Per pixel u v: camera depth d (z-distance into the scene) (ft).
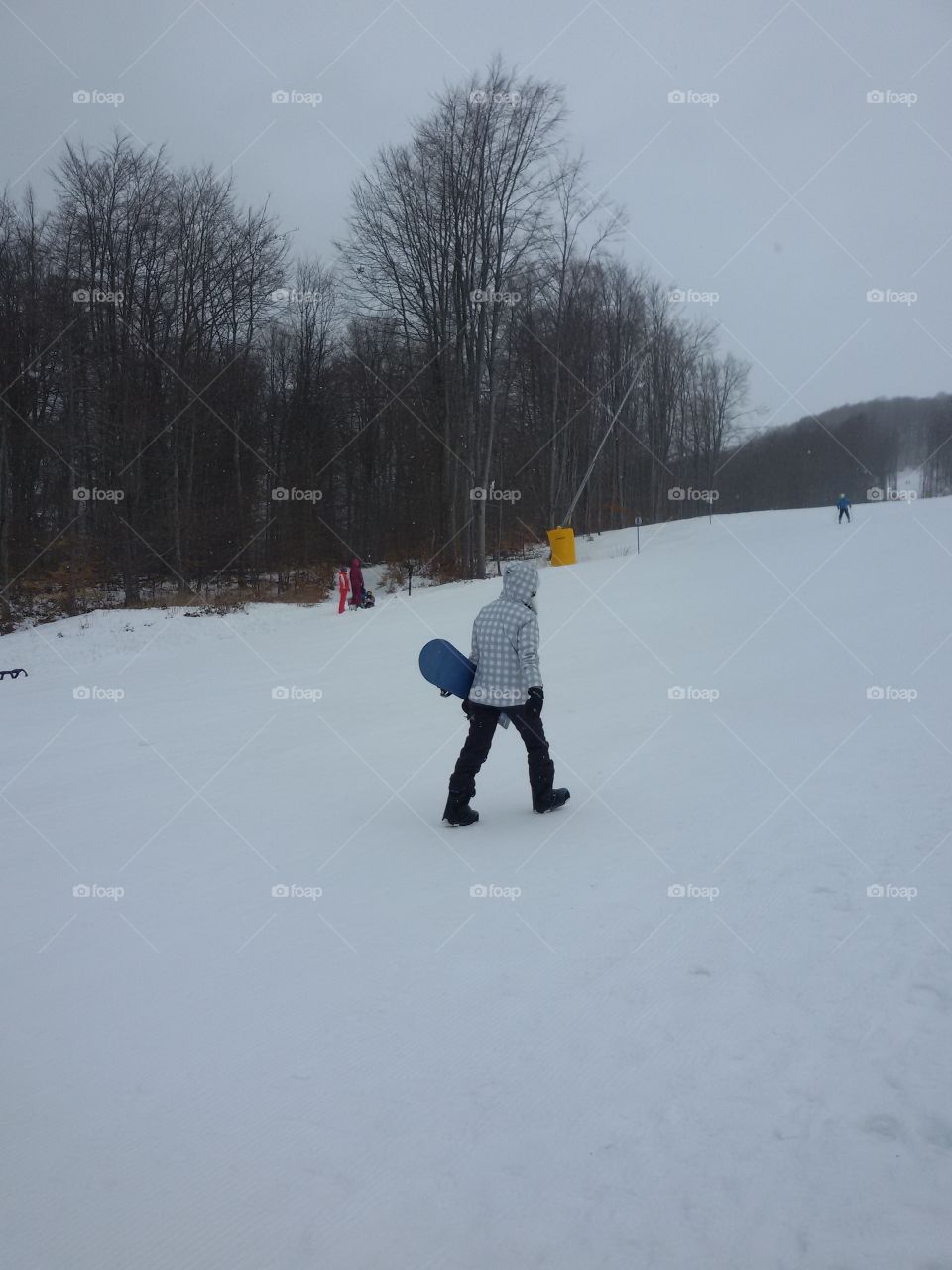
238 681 47.06
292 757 28.43
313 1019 11.73
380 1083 10.19
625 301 161.68
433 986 12.45
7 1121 9.82
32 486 107.86
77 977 13.30
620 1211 8.01
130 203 108.58
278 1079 10.39
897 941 12.70
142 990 12.78
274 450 138.00
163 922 15.34
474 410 119.55
